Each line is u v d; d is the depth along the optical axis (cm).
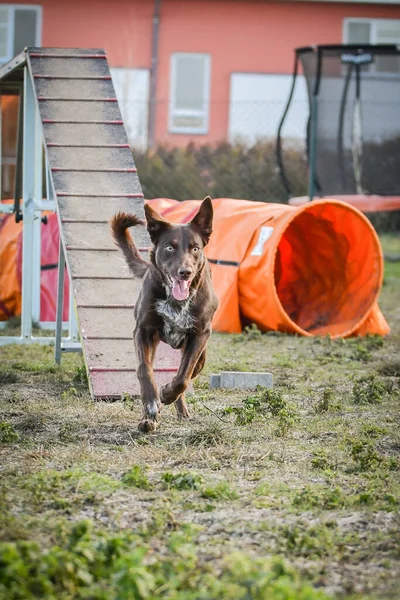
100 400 812
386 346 1222
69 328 1186
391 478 605
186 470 602
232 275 1295
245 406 777
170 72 3102
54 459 635
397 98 2248
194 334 730
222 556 463
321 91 2214
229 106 3083
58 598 398
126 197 965
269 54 3131
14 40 3094
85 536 449
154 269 725
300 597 388
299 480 602
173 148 2488
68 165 980
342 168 2222
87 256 909
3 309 1429
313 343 1203
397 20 3175
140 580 395
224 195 2333
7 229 1468
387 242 2427
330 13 3150
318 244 1383
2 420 750
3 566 406
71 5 3075
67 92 1055
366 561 467
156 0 3077
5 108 1465
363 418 783
